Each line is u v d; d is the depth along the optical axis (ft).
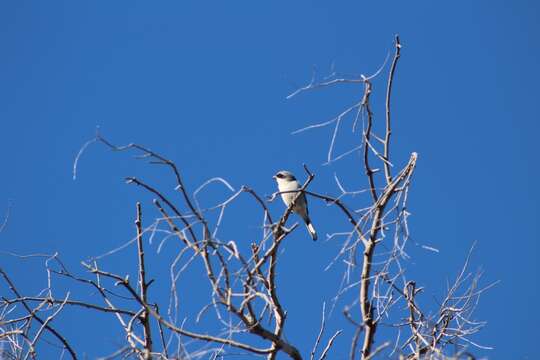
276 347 35.12
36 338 34.83
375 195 35.14
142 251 36.68
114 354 30.07
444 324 36.52
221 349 30.73
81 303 36.70
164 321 32.40
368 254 34.99
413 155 32.94
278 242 34.27
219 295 32.04
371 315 34.99
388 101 35.50
